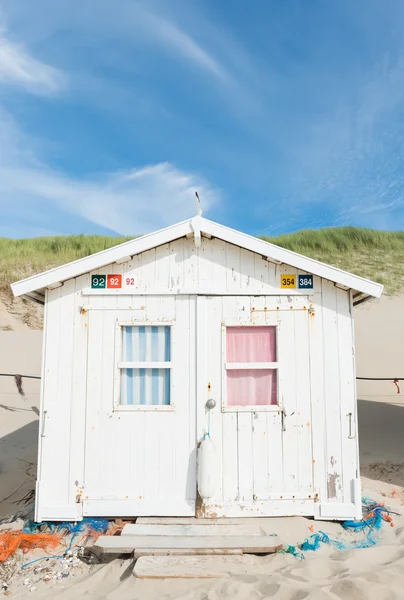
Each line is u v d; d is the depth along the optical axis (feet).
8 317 68.23
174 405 20.12
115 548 16.51
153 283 20.88
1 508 24.50
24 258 89.86
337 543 17.69
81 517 19.54
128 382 20.56
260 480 19.69
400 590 13.23
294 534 18.28
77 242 100.68
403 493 23.35
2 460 31.07
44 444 19.90
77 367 20.36
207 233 20.47
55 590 15.05
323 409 20.03
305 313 20.58
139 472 19.77
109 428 20.02
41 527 19.40
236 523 18.92
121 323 20.59
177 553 16.28
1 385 45.42
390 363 50.39
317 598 12.80
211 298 20.81
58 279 20.25
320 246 98.37
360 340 56.80
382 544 17.63
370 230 102.94
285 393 20.16
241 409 20.04
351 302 20.49
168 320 20.63
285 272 20.80
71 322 20.65
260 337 20.75
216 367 20.35
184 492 19.66
